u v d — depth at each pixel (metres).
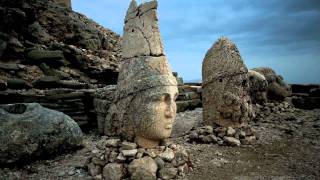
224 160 5.88
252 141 7.04
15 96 8.08
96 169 5.00
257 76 10.17
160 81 4.99
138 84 5.06
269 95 11.12
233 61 7.18
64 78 10.89
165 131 5.05
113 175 4.75
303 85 13.84
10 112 5.89
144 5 5.38
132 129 5.12
